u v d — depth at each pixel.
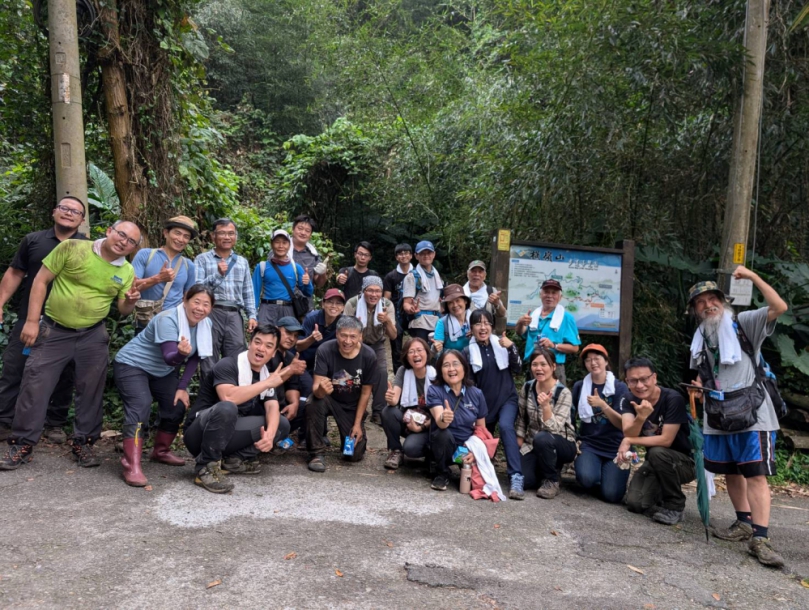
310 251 5.91
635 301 6.30
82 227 4.44
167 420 4.09
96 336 3.91
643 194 6.48
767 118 6.23
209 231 6.45
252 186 12.00
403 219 10.46
